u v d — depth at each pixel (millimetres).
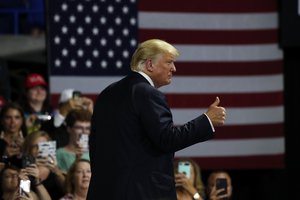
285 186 20062
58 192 14594
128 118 9930
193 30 19062
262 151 19453
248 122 19375
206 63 19141
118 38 18734
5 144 15625
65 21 18562
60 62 18578
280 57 19391
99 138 10102
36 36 24125
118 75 18734
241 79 19297
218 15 19141
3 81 20641
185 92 19109
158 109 9859
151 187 9867
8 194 13766
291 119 19797
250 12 19234
